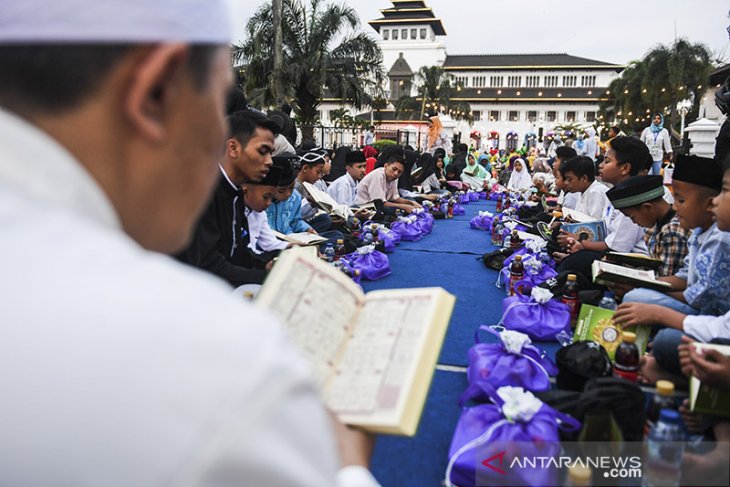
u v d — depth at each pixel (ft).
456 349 10.69
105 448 1.38
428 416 8.13
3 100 1.68
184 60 1.84
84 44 1.63
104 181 1.83
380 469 6.84
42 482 1.37
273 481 1.48
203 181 2.11
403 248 20.76
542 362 8.95
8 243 1.56
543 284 13.00
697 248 9.64
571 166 17.87
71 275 1.53
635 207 11.80
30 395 1.39
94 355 1.42
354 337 3.82
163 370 1.44
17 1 1.54
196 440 1.40
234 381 1.47
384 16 232.94
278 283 3.83
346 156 25.55
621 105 138.00
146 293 1.55
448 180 41.57
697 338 7.80
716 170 9.02
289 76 63.05
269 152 10.73
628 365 7.81
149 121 1.82
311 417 1.64
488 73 250.98
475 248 20.86
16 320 1.45
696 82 115.14
